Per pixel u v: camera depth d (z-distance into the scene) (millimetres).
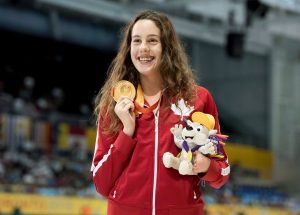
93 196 39000
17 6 49125
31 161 44344
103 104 6840
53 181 42750
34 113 48344
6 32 48938
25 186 37562
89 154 49656
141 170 6422
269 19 49688
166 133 6492
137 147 6492
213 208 41125
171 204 6344
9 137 44469
